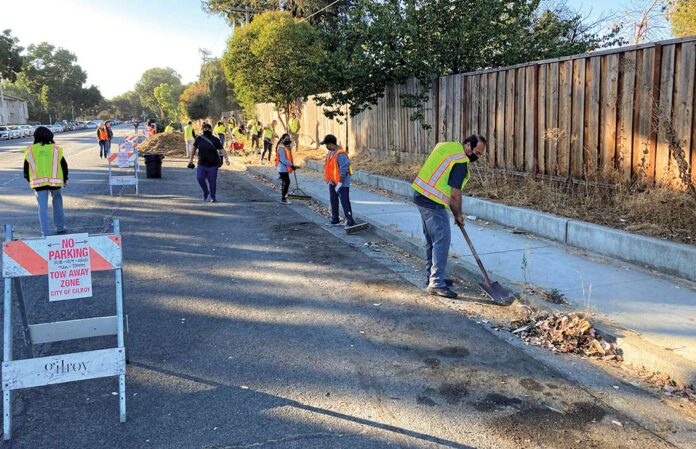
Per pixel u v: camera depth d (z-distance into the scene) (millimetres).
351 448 3275
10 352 3432
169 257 7691
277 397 3873
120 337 3615
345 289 6336
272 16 24453
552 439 3389
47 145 8812
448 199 5934
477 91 11461
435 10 12945
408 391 3973
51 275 3559
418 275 6949
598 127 8461
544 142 9617
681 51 7129
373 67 13688
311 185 15383
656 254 6344
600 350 4582
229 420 3578
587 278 6176
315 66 15430
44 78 119125
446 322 5316
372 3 13469
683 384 4000
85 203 12430
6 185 15406
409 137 14547
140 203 12555
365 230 9602
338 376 4195
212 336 4945
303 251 8156
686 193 7129
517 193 9570
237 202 12906
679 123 7238
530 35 13625
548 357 4570
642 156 7766
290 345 4762
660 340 4504
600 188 8359
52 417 3631
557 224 7828
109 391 3969
